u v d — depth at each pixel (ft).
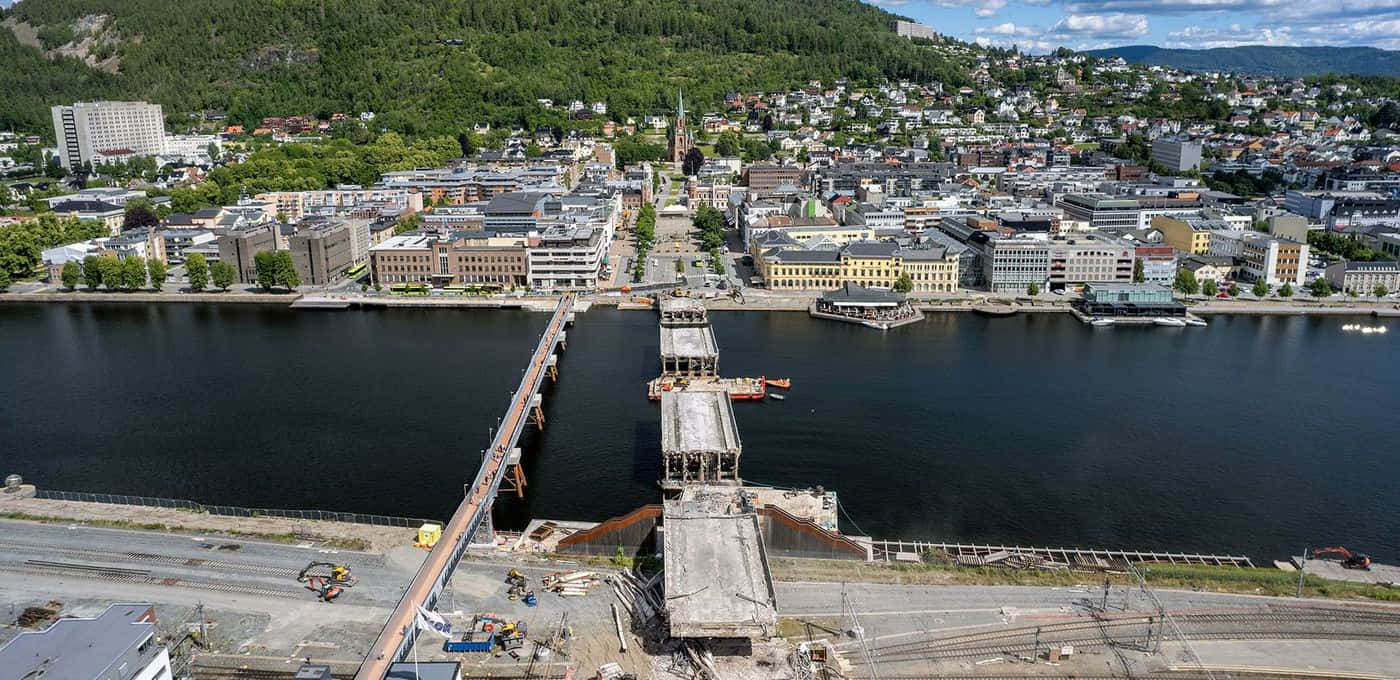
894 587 539.70
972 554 591.78
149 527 602.03
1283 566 577.84
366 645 474.08
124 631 398.42
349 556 568.41
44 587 525.75
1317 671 459.32
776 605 465.88
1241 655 472.03
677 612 450.71
